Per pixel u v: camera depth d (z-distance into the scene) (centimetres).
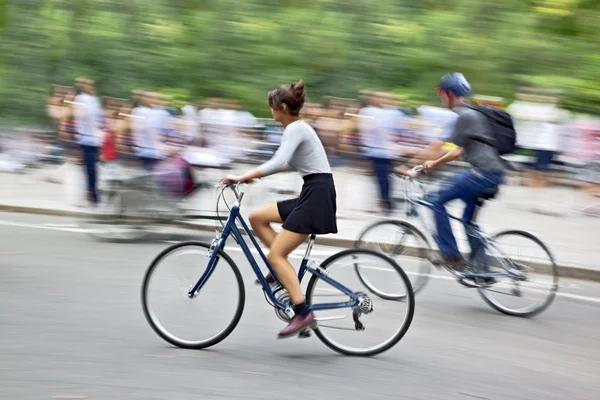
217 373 677
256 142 1526
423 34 2634
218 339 738
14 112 2441
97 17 2784
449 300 966
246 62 2662
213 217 1254
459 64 2539
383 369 708
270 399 624
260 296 932
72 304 872
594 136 1606
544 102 1639
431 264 965
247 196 1378
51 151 1888
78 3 2781
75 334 768
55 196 1609
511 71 2539
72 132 1498
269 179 1386
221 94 2566
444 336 821
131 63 2689
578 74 2472
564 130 1627
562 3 2634
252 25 2708
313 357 732
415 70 2578
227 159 1487
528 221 1508
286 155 697
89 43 2723
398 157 1470
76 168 1528
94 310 852
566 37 2647
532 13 2688
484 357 760
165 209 1244
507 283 922
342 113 1595
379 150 1456
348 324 741
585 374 728
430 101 2445
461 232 937
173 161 1257
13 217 1444
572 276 1152
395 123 1463
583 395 673
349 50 2636
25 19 2759
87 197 1480
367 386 664
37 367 674
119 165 1331
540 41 2562
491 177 916
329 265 739
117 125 1402
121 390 628
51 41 2727
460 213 1005
